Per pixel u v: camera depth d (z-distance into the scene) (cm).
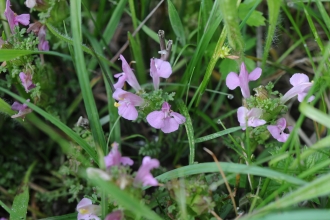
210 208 28
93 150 30
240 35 30
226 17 29
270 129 30
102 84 38
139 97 30
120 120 35
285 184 28
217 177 30
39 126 34
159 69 31
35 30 33
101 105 38
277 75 37
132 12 34
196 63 33
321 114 26
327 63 31
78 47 29
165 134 36
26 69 32
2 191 35
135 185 27
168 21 37
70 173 33
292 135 28
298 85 30
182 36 34
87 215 29
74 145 33
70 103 37
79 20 31
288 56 38
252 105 30
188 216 28
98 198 30
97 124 30
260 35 36
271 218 25
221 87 37
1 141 36
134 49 34
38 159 36
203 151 36
